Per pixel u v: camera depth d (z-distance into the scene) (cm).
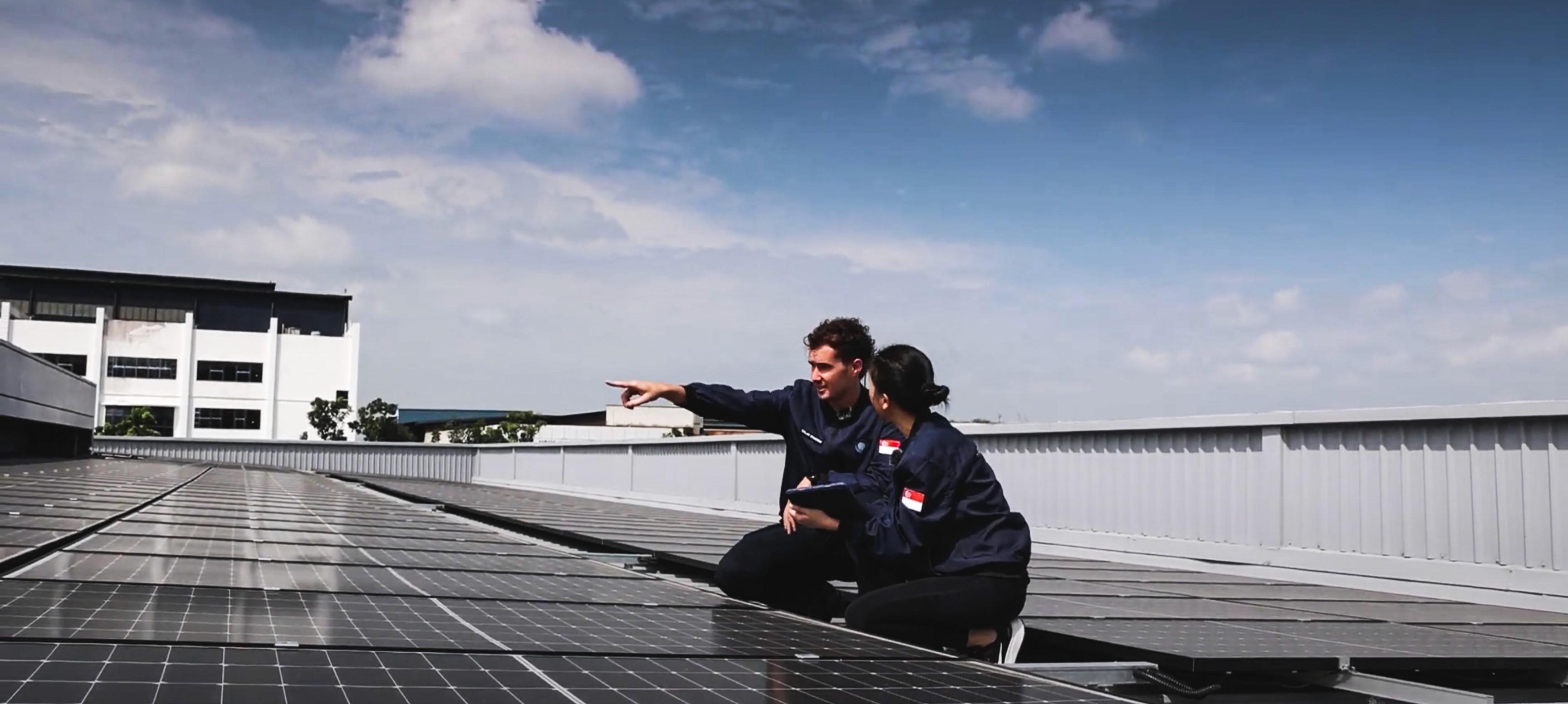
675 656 309
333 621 321
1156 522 1094
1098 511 1166
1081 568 912
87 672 222
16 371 1914
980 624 440
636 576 605
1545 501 772
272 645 269
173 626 288
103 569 412
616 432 7725
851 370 560
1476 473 820
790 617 443
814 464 582
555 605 421
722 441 2045
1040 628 454
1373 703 408
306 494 1492
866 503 524
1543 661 445
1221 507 1023
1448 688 412
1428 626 554
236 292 8781
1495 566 797
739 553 554
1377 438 894
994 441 1330
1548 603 756
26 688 204
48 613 293
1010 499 1298
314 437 8344
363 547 637
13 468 1647
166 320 8669
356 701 216
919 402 466
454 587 454
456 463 3897
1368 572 888
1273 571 966
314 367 8394
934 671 318
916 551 452
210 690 215
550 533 966
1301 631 494
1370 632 506
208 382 8075
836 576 573
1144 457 1115
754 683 274
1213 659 391
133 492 1124
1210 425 1027
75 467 1922
